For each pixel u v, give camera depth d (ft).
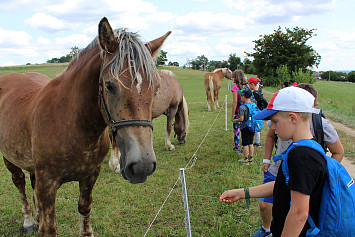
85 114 7.16
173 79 20.11
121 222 10.93
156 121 34.65
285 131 4.68
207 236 9.87
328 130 7.32
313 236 4.52
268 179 8.89
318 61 111.55
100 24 6.08
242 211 11.41
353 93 88.79
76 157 7.38
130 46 6.18
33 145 7.51
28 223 10.69
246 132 16.47
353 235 4.31
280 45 110.32
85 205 8.93
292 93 4.58
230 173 15.44
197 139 24.16
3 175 16.28
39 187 7.32
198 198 12.71
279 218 5.03
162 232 10.18
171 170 16.51
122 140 6.12
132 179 5.94
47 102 7.53
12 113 8.85
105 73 6.18
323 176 4.33
